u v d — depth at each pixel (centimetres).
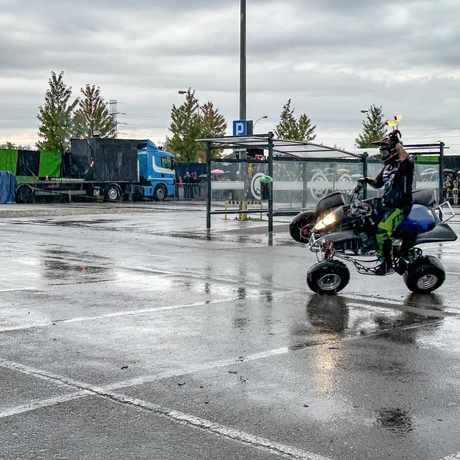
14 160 4188
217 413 507
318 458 430
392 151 928
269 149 1866
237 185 2056
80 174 4303
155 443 452
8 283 1063
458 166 4688
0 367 617
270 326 787
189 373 605
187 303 916
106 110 6569
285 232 1897
